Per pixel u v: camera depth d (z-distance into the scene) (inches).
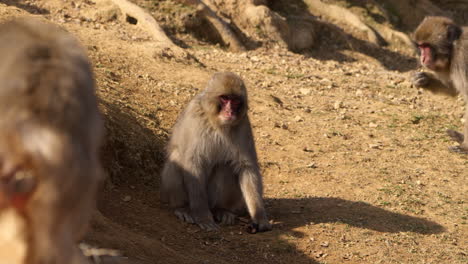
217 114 727.1
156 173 855.7
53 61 162.2
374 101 1350.9
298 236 713.6
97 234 546.0
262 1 1963.6
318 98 1320.1
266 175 911.7
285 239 701.9
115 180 786.8
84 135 164.4
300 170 931.3
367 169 962.1
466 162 1039.0
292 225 746.8
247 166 751.1
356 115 1237.7
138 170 830.5
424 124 1228.5
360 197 852.6
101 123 179.8
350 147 1053.8
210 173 771.4
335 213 789.9
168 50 1312.7
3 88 156.3
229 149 746.2
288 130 1093.8
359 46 2062.0
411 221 787.4
